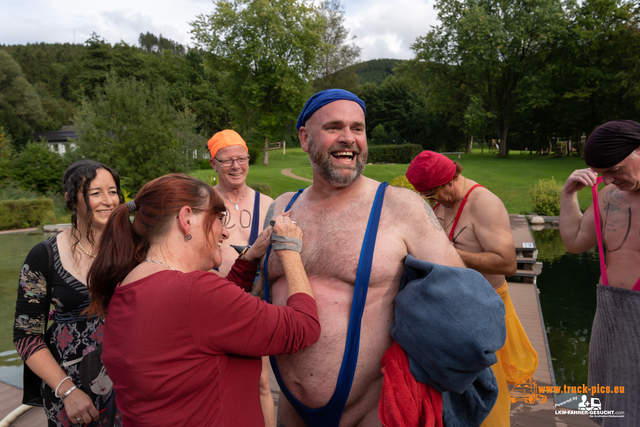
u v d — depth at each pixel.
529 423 2.52
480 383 1.23
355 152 1.25
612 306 1.67
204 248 1.21
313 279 1.27
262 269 1.53
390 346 1.22
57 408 1.66
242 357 1.14
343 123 1.22
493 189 18.77
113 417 1.71
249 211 2.49
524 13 28.28
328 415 1.22
